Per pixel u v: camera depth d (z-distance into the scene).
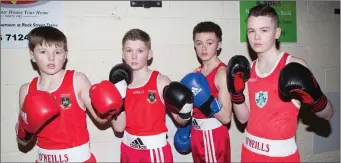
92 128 2.23
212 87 2.04
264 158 1.67
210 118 2.05
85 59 2.16
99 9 2.16
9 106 2.07
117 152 2.29
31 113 1.58
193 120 2.13
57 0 2.08
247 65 1.69
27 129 1.64
